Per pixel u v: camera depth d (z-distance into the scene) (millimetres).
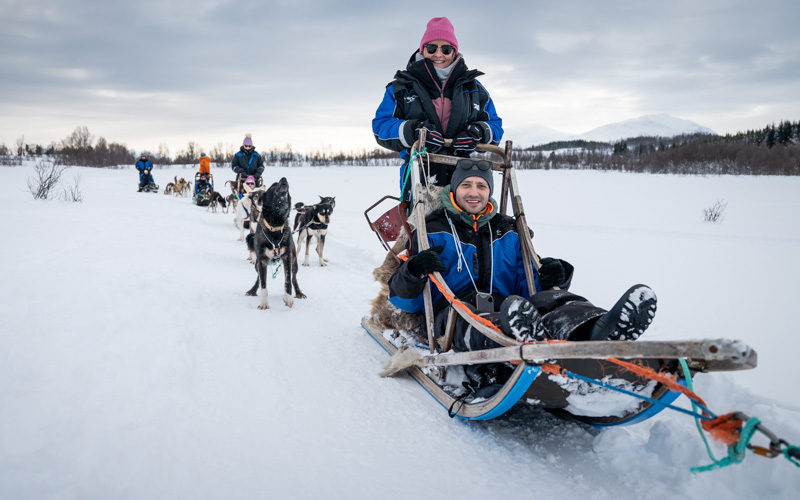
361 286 6426
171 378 3037
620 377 2209
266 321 4660
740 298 5508
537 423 2842
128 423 2463
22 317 3756
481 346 2650
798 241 9945
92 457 2174
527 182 31234
